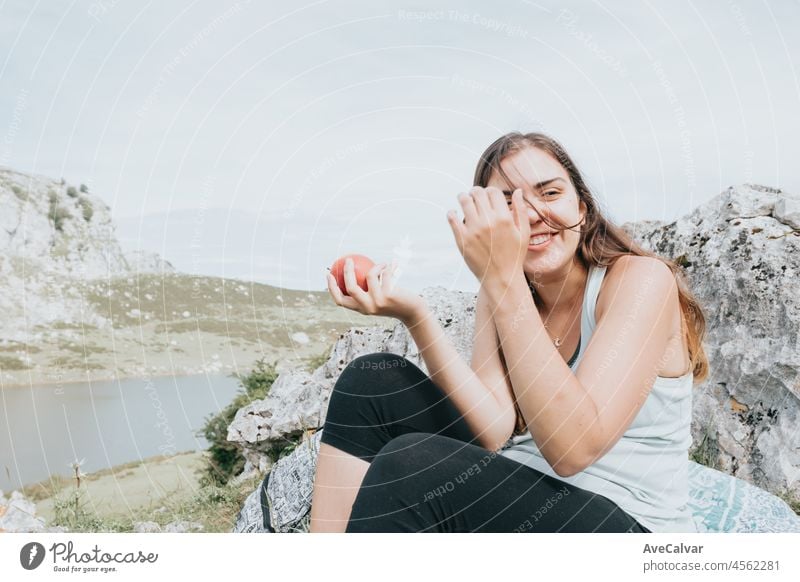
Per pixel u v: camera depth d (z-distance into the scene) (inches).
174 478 188.4
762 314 150.3
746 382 148.9
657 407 82.9
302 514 125.4
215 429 203.5
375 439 88.9
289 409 186.7
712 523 99.0
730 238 160.7
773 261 152.2
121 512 173.9
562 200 84.4
